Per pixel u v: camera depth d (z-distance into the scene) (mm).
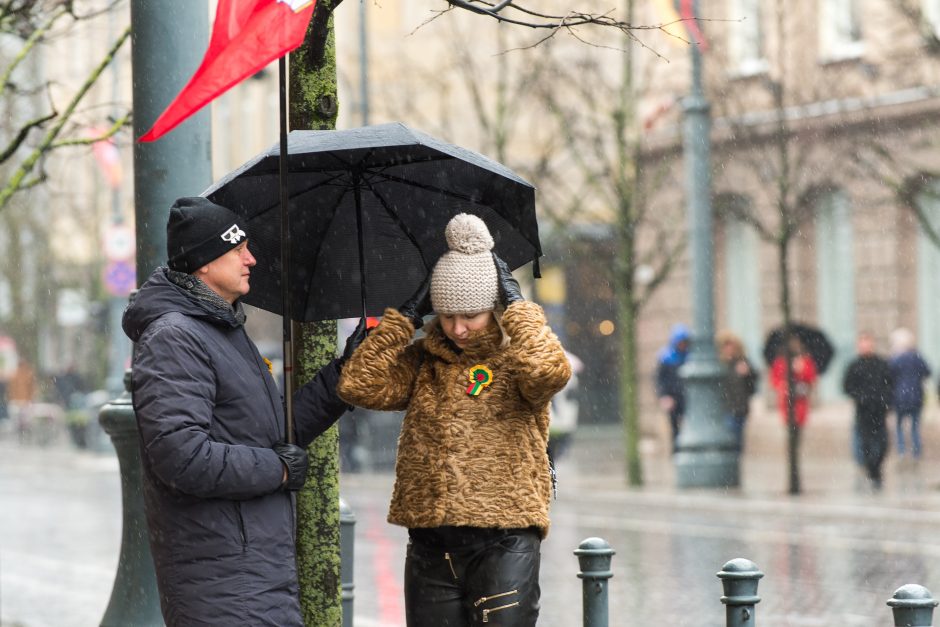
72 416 100625
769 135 70500
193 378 13430
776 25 67750
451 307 14695
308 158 15484
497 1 19859
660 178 68062
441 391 14789
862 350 59781
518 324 14367
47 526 51719
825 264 75500
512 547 14617
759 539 43688
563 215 74688
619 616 30625
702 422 60719
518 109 72562
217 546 13430
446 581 14797
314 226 16406
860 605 31406
